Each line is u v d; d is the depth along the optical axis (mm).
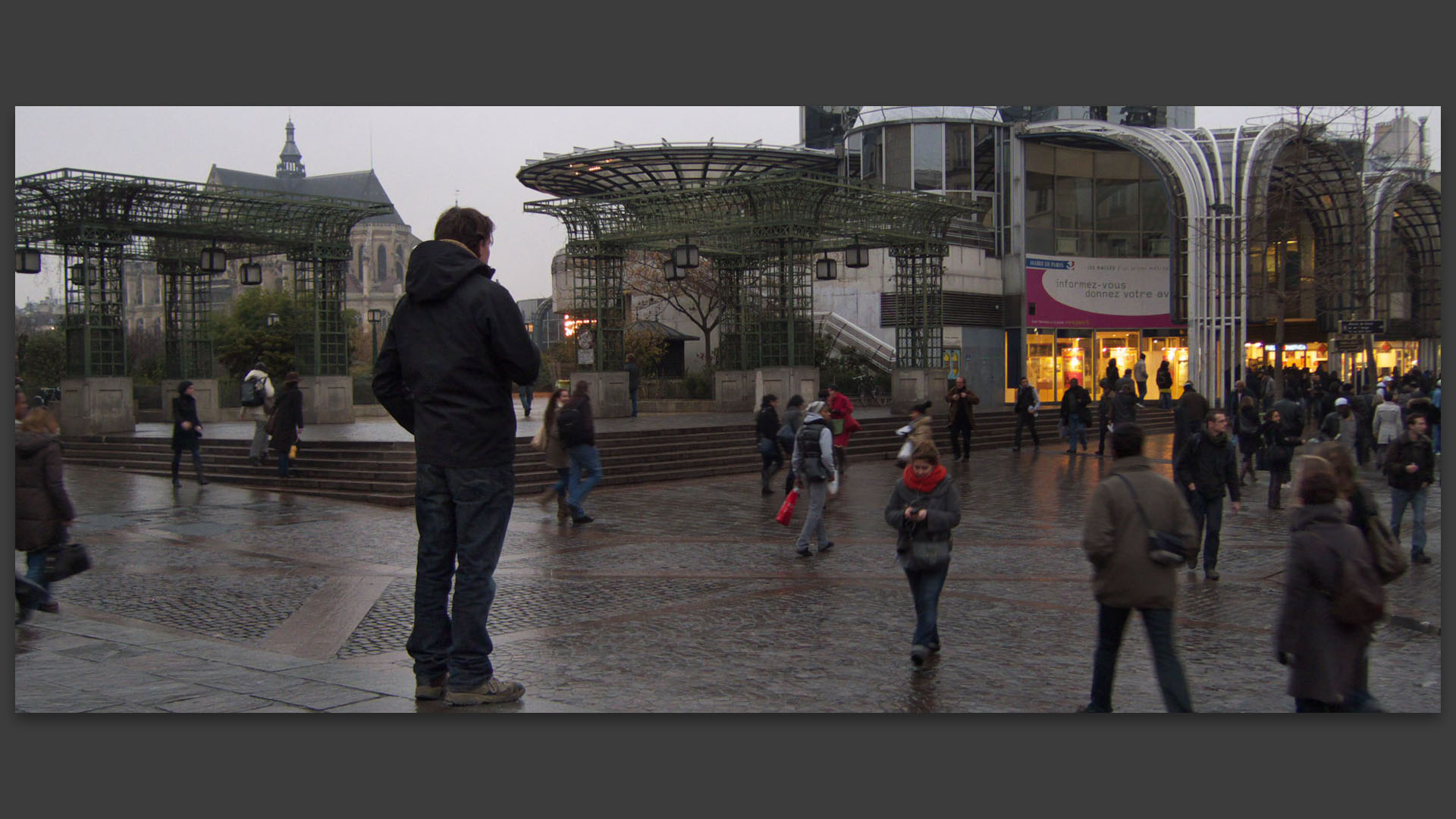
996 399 41969
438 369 5531
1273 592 10414
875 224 29391
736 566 11570
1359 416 23234
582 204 29281
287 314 54312
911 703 6508
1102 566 5977
